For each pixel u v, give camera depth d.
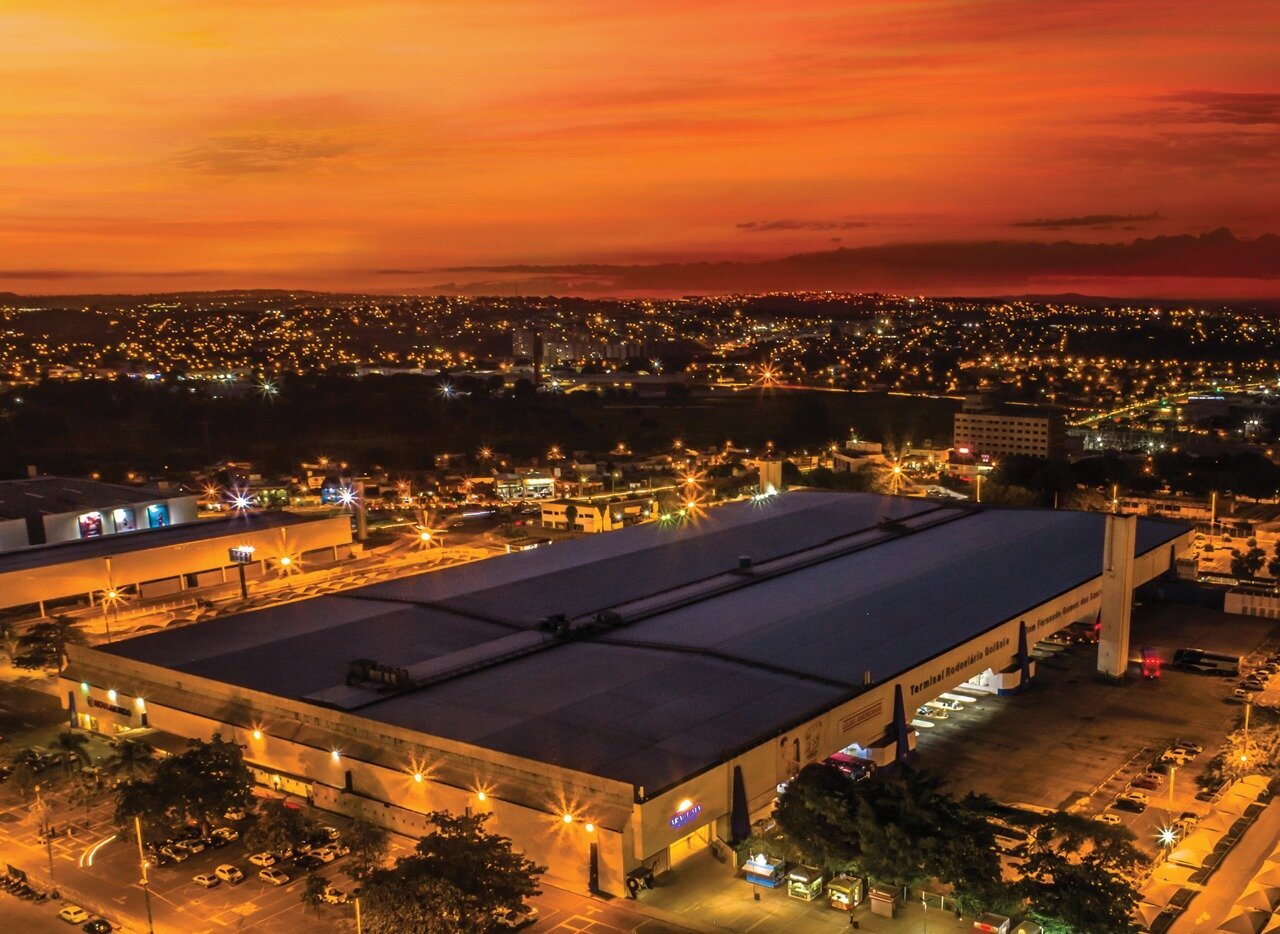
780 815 97.12
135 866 103.44
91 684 135.88
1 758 124.50
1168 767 120.62
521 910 89.19
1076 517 199.25
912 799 93.50
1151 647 164.38
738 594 154.38
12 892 98.62
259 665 129.75
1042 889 86.19
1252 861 101.38
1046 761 123.25
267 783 118.62
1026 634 146.12
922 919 91.44
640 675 122.00
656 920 91.19
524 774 100.12
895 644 131.38
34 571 192.88
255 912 94.50
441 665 126.31
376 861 98.81
